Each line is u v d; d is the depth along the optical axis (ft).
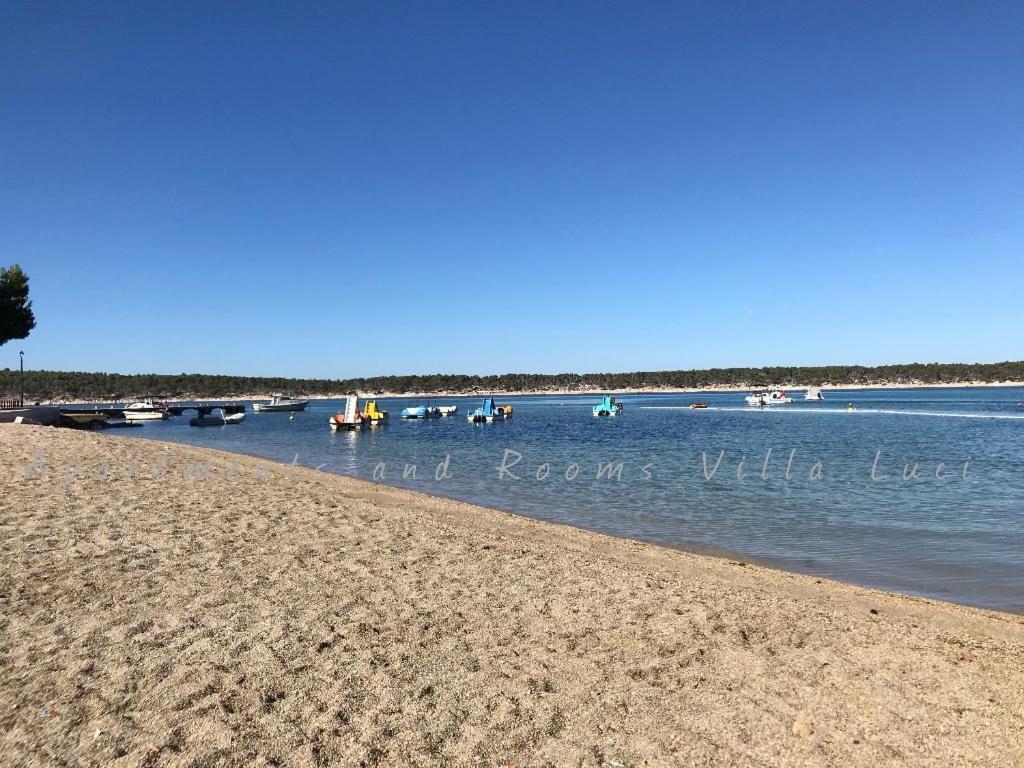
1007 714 15.43
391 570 26.23
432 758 12.82
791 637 20.35
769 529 43.86
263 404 331.57
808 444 112.88
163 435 155.94
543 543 34.58
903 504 53.78
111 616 19.84
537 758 12.99
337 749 12.94
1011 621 24.14
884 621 22.98
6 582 22.81
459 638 19.12
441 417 245.04
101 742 12.87
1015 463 83.20
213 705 14.48
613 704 15.38
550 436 141.38
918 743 13.99
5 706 14.26
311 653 17.53
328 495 47.06
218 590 22.65
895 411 236.22
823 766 13.05
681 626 20.93
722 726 14.51
